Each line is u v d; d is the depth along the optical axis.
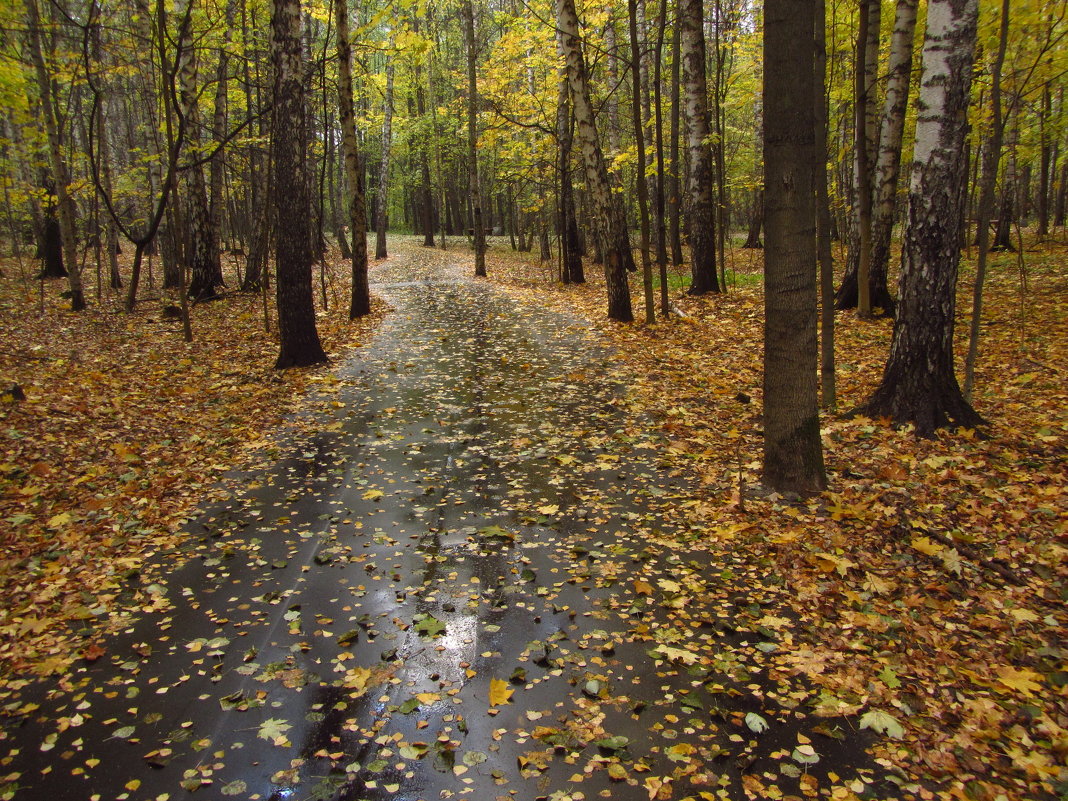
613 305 12.52
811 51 4.77
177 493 5.99
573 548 4.91
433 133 31.61
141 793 2.87
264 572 4.70
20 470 6.01
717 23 14.61
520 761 2.99
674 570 4.58
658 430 7.17
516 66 18.78
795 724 3.18
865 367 8.55
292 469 6.54
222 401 8.57
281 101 9.57
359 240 14.28
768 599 4.21
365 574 4.66
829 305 6.88
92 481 6.05
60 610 4.23
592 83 20.12
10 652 3.82
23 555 4.81
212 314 14.66
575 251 19.11
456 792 2.84
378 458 6.76
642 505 5.58
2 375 8.70
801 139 4.91
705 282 14.39
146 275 21.44
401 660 3.73
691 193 14.25
